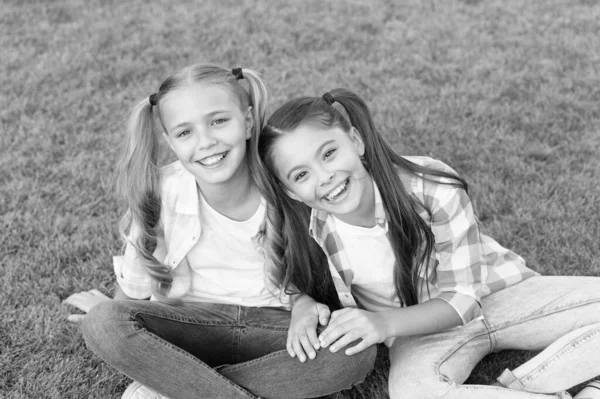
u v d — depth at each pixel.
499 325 2.15
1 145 3.48
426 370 2.02
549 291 2.17
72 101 3.90
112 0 5.25
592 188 2.96
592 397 1.98
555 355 1.99
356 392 2.19
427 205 2.04
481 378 2.21
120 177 2.16
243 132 2.00
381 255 2.11
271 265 2.12
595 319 2.10
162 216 2.12
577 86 3.81
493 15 4.77
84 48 4.51
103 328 1.91
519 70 4.03
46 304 2.51
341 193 1.96
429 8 4.93
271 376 2.02
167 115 1.98
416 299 2.19
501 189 3.00
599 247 2.62
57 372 2.21
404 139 3.39
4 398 2.13
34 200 3.05
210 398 2.01
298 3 5.06
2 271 2.66
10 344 2.34
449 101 3.71
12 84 4.09
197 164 1.97
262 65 4.24
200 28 4.72
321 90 3.91
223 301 2.21
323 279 2.19
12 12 5.05
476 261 2.09
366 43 4.48
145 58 4.38
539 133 3.39
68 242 2.80
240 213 2.10
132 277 2.23
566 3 4.90
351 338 1.95
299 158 1.91
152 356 1.93
